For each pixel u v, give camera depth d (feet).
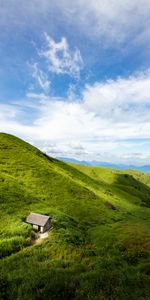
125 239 134.00
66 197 239.71
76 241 119.44
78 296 36.58
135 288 41.52
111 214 246.68
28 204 168.04
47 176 274.98
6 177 213.87
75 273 51.83
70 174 377.50
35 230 126.72
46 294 37.63
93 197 283.18
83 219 199.93
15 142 370.12
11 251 94.12
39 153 393.09
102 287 40.75
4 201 157.58
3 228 119.85
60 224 141.28
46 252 89.71
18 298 36.94
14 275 52.49
